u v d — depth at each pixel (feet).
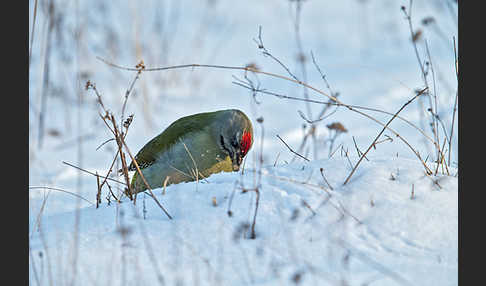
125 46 142.82
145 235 43.65
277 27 179.93
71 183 77.41
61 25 129.08
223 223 44.57
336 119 103.14
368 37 160.25
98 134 103.04
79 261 40.73
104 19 146.30
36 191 72.84
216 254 40.65
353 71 134.10
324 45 159.22
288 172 52.37
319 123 101.24
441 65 127.65
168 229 44.65
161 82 133.28
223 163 64.08
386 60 138.21
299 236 42.14
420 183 48.01
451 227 41.93
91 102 117.08
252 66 54.13
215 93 127.54
